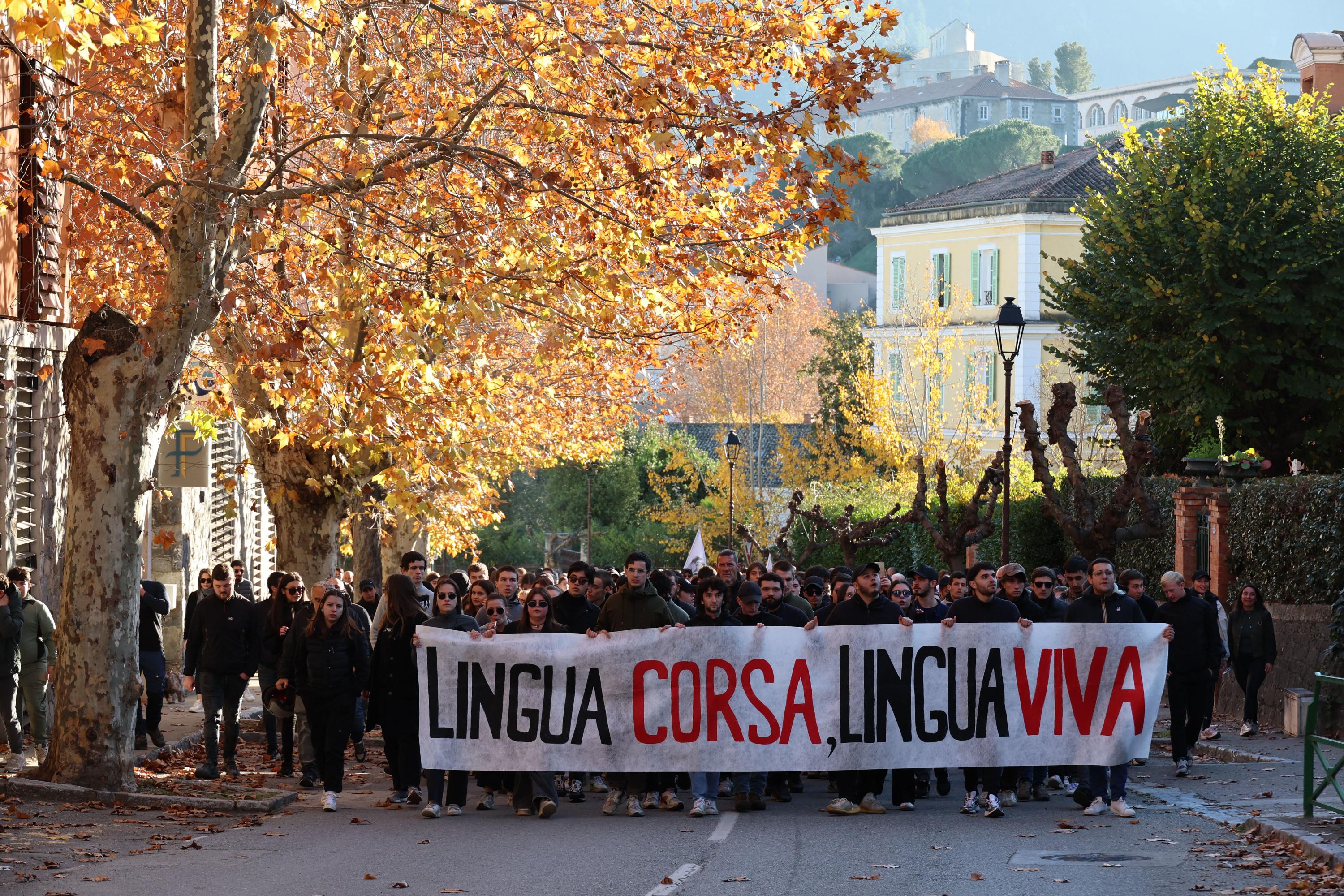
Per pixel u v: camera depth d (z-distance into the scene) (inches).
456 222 621.9
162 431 536.1
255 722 810.2
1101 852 427.8
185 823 478.9
